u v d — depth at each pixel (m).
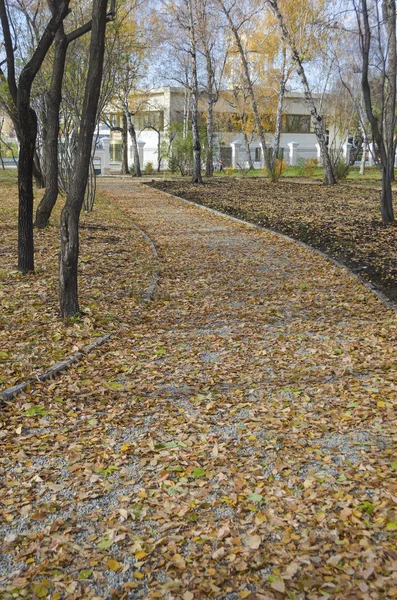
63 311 7.95
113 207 22.58
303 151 55.84
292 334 7.67
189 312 8.73
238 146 53.06
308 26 32.22
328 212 20.47
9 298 8.77
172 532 3.57
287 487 4.05
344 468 4.29
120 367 6.46
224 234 16.53
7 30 10.66
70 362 6.46
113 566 3.27
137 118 54.25
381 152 17.33
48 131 15.40
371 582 3.08
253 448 4.66
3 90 11.02
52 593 3.09
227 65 44.31
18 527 3.64
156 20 34.66
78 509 3.83
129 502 3.90
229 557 3.30
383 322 8.13
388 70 18.47
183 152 45.84
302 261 12.76
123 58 19.47
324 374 6.24
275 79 43.97
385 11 17.86
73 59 17.66
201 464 4.41
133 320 8.20
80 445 4.71
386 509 3.69
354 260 12.64
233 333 7.73
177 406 5.50
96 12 7.33
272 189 30.81
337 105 42.28
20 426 4.96
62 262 7.86
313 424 5.05
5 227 15.76
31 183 10.27
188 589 3.10
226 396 5.73
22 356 6.43
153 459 4.46
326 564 3.23
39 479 4.17
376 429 4.92
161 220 19.39
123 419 5.21
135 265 11.84
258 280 10.97
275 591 3.04
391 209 17.58
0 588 3.10
